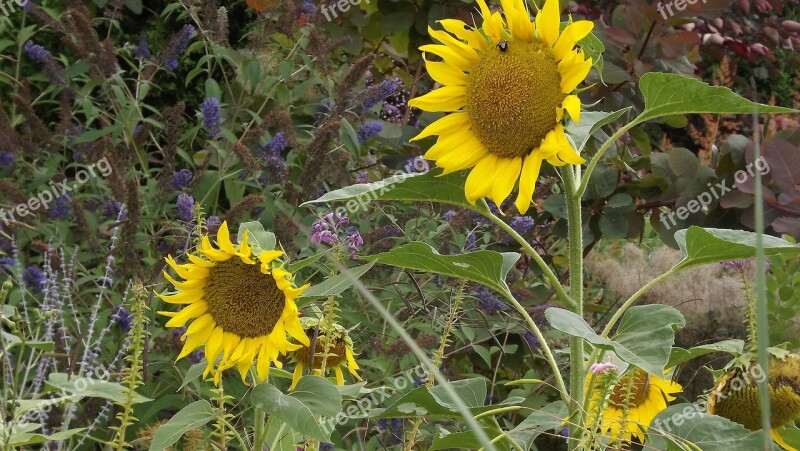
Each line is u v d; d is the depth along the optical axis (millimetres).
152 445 1601
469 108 1632
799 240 3355
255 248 1683
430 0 4508
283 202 3285
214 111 3490
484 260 1686
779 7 6113
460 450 2854
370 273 3186
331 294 1659
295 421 1549
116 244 3154
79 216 3160
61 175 3549
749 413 1787
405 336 838
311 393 1626
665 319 1463
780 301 3605
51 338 2553
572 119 1496
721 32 6148
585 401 1725
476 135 1644
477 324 3369
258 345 1687
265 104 4047
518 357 3760
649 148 4297
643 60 4102
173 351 2789
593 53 1727
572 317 1473
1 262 3023
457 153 1638
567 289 3955
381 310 855
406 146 4137
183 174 3432
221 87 4691
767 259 3381
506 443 1754
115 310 2920
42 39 5105
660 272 3879
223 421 1701
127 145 3816
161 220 3371
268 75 4047
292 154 3615
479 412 1715
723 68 5586
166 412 3064
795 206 3477
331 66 4188
